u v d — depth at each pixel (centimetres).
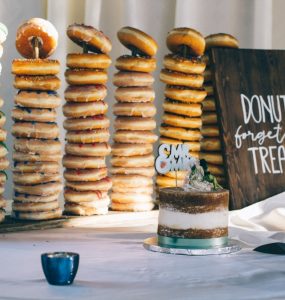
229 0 256
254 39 257
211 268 143
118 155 212
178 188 169
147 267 143
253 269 142
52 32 199
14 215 194
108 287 125
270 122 233
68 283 126
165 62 218
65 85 239
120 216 205
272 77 236
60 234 181
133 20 246
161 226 165
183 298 118
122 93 210
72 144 202
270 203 214
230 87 228
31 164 192
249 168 227
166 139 219
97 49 207
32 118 192
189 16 250
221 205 163
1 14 231
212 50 228
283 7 261
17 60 193
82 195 202
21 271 137
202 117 231
